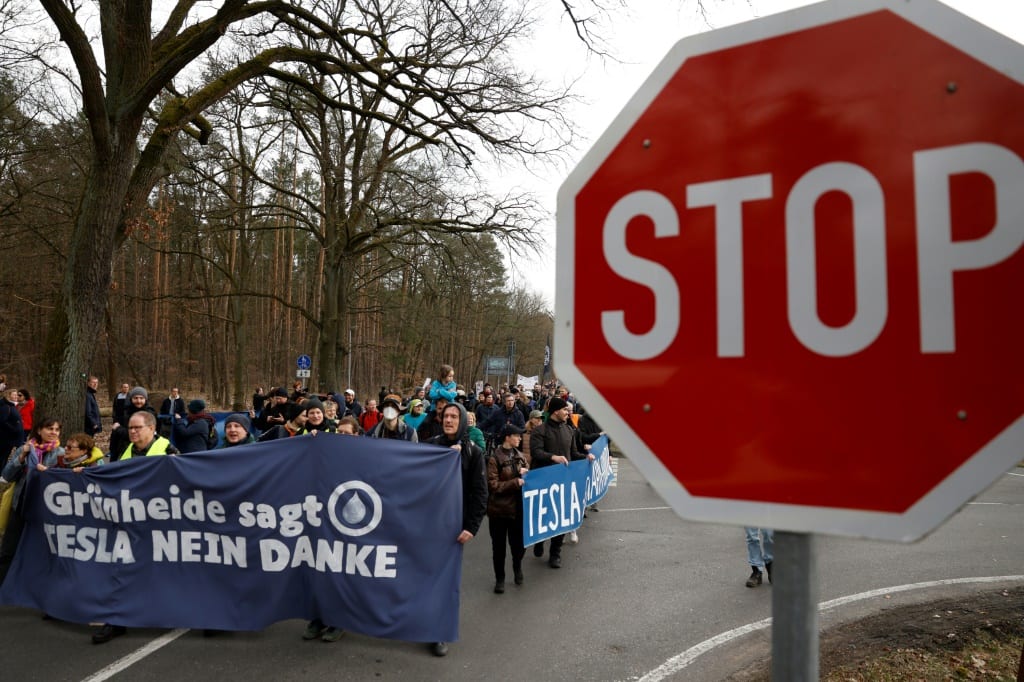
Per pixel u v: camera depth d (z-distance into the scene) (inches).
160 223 492.7
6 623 203.2
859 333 35.2
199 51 350.6
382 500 195.5
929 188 34.3
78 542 203.6
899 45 36.0
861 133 36.3
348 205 690.2
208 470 199.6
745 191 39.3
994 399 31.8
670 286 41.1
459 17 474.6
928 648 180.1
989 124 33.5
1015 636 189.3
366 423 464.4
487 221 672.4
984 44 34.0
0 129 564.4
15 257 832.3
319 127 715.4
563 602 231.1
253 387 1437.0
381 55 654.5
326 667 175.5
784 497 36.5
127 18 354.9
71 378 341.7
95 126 338.3
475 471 206.4
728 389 38.6
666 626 206.8
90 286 350.3
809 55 38.3
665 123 42.5
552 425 295.1
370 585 192.9
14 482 211.5
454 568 192.1
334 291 783.1
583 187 44.9
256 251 1032.2
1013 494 458.6
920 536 32.9
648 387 41.2
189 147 636.7
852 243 35.9
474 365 2177.7
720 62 41.1
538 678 170.1
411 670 174.6
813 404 36.0
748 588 245.9
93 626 202.7
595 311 43.5
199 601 198.1
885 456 34.1
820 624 199.9
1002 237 32.5
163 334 1273.4
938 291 33.5
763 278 38.2
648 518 375.6
